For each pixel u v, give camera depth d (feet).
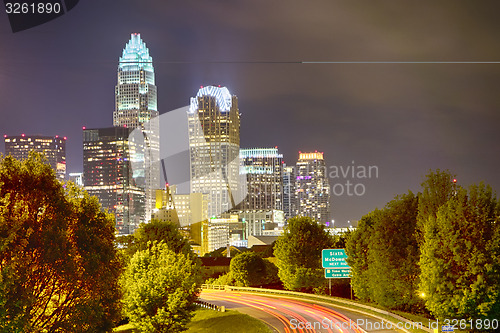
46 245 126.93
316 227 372.99
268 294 377.09
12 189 130.52
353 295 335.67
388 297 245.45
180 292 213.66
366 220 292.61
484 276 183.21
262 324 239.91
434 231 195.00
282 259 367.86
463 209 189.98
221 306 293.23
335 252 302.66
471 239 187.73
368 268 269.85
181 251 294.46
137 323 212.64
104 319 144.66
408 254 241.14
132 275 220.23
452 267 189.37
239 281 434.71
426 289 193.06
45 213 134.62
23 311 118.11
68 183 146.20
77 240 137.28
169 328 213.05
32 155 137.90
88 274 134.62
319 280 352.28
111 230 148.36
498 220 187.52
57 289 133.69
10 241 119.44
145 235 296.51
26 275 120.78
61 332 130.41
